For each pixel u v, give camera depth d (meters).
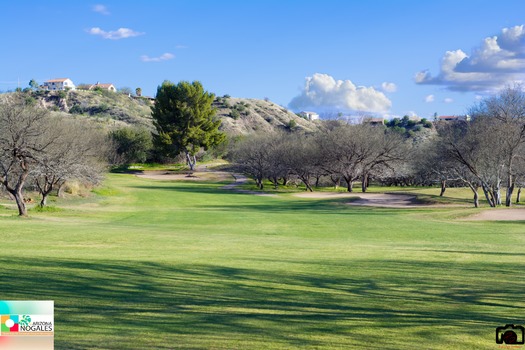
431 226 29.86
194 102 99.25
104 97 177.00
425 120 154.38
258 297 8.82
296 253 15.87
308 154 74.06
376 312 7.75
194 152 101.62
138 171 99.00
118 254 14.54
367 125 77.19
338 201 56.16
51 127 42.50
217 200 56.88
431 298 8.96
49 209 36.50
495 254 16.19
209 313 7.48
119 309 7.58
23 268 10.92
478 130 45.25
